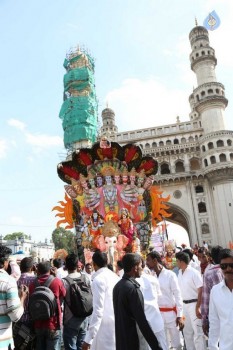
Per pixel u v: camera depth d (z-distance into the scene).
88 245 15.02
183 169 49.34
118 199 15.45
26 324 6.13
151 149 48.59
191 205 45.66
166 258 16.47
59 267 9.80
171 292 7.09
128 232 14.88
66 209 16.19
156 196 16.08
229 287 4.33
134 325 4.23
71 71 55.34
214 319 4.42
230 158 45.22
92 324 5.24
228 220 42.78
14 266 8.68
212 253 6.55
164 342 5.09
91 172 15.80
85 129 51.31
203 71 53.03
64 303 6.83
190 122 50.78
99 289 5.43
